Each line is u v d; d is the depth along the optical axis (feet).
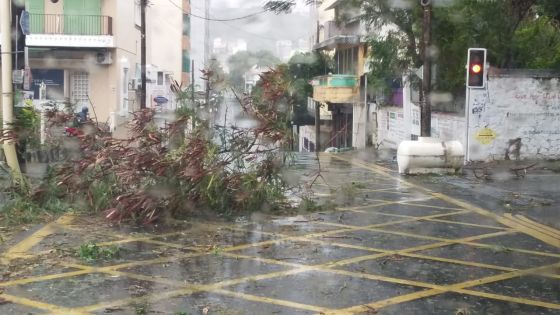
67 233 26.13
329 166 55.52
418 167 48.08
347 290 18.86
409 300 17.97
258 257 22.80
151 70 119.24
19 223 27.71
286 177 32.55
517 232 27.84
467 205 34.78
